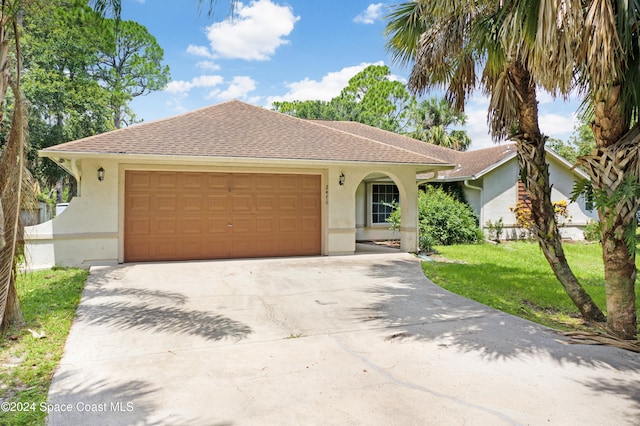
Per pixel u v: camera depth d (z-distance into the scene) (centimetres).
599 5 444
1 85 532
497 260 1298
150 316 636
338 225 1289
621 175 561
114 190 1070
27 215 627
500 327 611
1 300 512
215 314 657
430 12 674
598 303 786
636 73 521
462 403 375
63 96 2259
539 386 413
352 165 1266
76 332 557
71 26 2061
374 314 672
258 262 1139
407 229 1377
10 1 543
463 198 1930
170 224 1134
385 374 439
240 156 1098
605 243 603
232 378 425
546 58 489
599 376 439
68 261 1036
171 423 337
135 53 3241
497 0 583
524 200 1866
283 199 1244
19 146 550
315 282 903
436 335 571
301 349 513
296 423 339
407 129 4562
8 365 451
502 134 728
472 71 758
